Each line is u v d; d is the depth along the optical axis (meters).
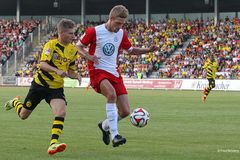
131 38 111.81
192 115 37.44
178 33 108.88
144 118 19.83
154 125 29.98
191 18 115.38
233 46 100.31
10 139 23.19
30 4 126.31
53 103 17.94
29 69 108.06
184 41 107.25
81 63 105.88
